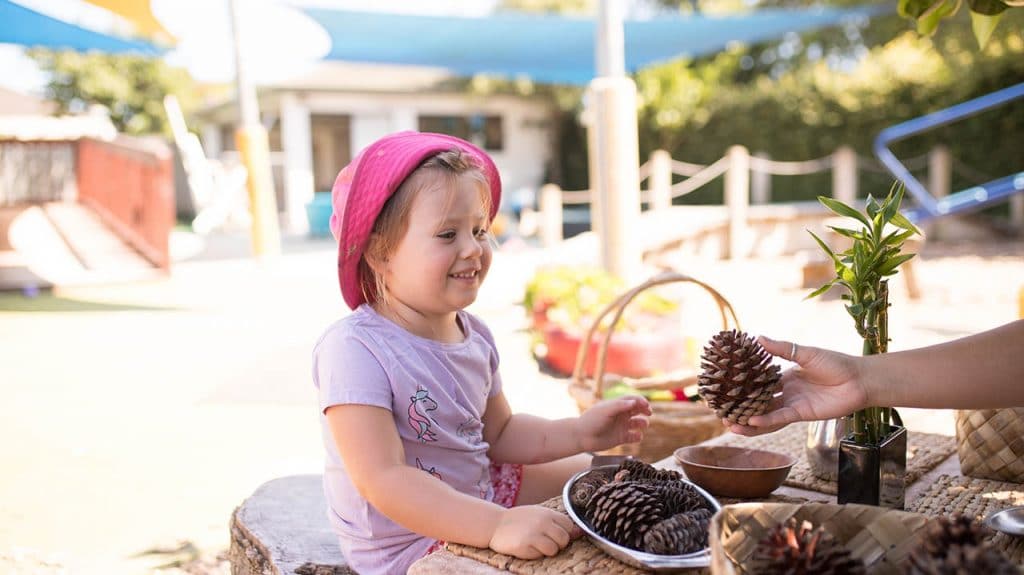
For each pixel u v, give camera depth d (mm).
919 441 1914
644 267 9000
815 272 8133
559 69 13055
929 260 10070
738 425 1362
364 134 20000
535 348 5434
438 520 1408
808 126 14484
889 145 13562
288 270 10258
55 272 9305
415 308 1711
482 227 1710
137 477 3453
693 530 1210
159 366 5488
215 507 3119
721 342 1365
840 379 1316
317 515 2027
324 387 1606
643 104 16844
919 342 5660
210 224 14039
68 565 2613
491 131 21047
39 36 10383
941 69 13078
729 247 10305
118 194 10844
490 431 1910
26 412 4457
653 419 2570
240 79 9047
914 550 941
